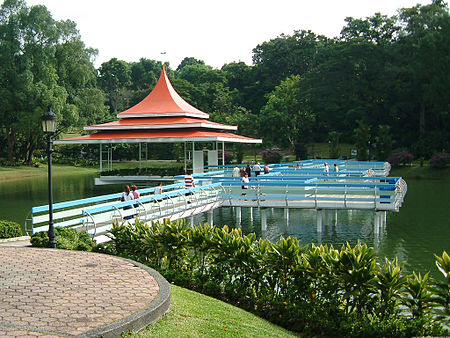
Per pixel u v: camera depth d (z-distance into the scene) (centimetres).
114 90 11669
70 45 6438
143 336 641
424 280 810
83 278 902
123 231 1216
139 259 1150
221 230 1053
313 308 862
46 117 1273
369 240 2114
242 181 2630
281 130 7806
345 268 845
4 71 5841
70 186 4444
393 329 765
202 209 2227
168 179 3506
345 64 7588
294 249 920
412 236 2184
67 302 747
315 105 7762
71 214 1549
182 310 780
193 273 1073
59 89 5984
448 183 4722
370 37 7700
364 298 831
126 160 6556
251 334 726
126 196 1858
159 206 1848
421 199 3500
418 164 6109
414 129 7606
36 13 5969
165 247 1094
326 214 2461
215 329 715
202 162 3734
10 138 6544
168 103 4172
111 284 856
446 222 2534
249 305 935
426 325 777
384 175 3791
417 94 6994
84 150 7100
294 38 10156
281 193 2319
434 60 6366
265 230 2361
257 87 9975
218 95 8881
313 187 2500
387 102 7494
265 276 960
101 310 705
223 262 1020
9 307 724
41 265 1017
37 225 2355
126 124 3775
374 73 7462
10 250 1198
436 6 7119
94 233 1451
